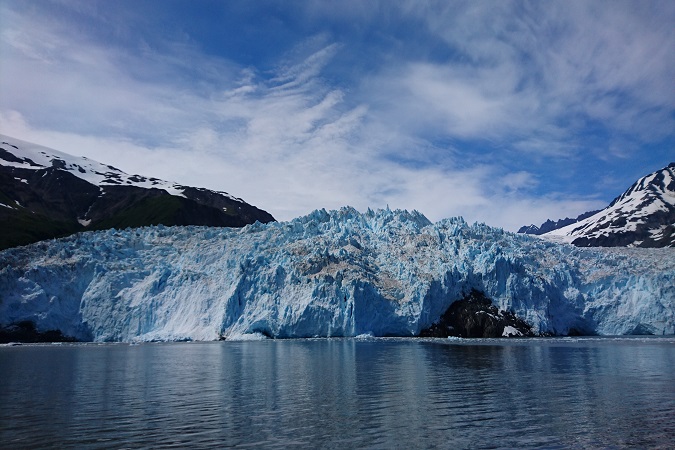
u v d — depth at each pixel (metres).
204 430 24.56
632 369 45.00
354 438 23.12
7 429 25.06
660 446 22.03
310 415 27.45
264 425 25.42
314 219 105.81
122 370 45.84
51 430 24.81
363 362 49.91
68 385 37.88
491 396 32.50
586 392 33.91
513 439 22.98
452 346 68.94
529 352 59.97
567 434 23.73
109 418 27.16
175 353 61.47
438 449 21.61
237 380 39.31
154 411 28.77
